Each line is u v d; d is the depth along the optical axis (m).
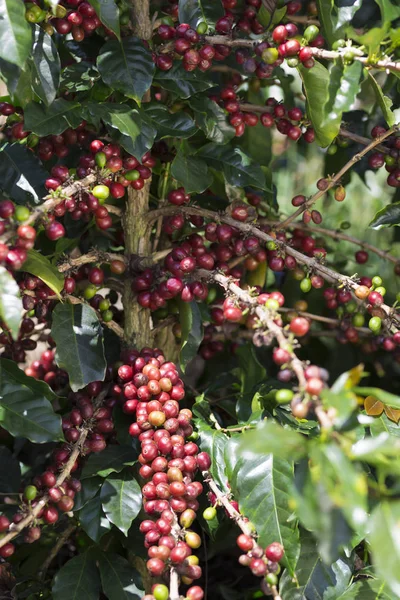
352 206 1.93
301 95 1.63
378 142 1.40
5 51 1.25
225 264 1.43
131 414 1.38
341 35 1.37
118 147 1.34
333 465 1.15
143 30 1.39
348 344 1.70
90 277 1.40
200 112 1.40
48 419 1.32
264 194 1.56
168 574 1.30
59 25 1.34
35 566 1.46
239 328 1.58
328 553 1.15
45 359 1.54
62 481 1.31
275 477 1.30
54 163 1.54
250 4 1.42
